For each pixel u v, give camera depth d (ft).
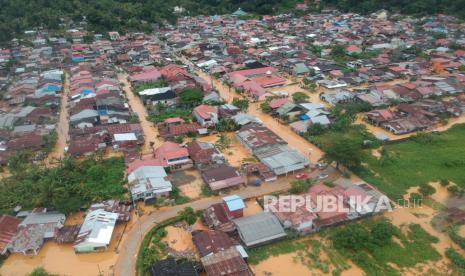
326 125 259.80
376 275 142.10
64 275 146.30
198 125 263.70
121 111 285.23
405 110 282.36
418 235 161.27
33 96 319.68
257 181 199.11
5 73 386.73
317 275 143.54
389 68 377.71
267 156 220.02
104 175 205.46
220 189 193.98
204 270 144.77
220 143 244.63
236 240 159.43
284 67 406.41
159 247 157.79
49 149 236.84
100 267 150.00
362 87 344.49
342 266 147.13
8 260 155.22
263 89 331.36
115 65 433.07
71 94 330.34
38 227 164.14
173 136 253.03
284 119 279.49
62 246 161.79
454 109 287.28
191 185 200.75
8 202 183.11
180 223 171.94
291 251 154.81
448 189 190.90
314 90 341.41
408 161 220.43
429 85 327.06
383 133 257.34
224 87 357.00
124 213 174.50
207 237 156.25
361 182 198.18
